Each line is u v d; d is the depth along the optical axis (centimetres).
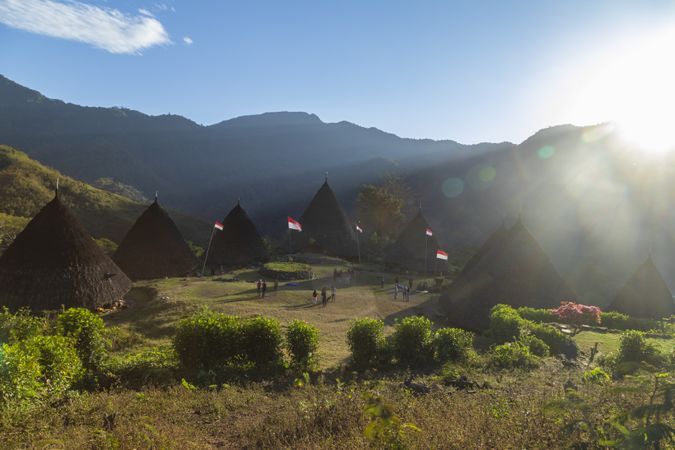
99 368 1359
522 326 1834
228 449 716
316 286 3697
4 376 874
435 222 11888
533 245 2725
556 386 1092
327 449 625
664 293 2931
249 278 4094
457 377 1211
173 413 913
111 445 664
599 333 2095
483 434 610
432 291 3822
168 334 2209
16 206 7256
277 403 1005
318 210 5834
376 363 1539
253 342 1498
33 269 2492
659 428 416
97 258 2794
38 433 737
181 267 4262
